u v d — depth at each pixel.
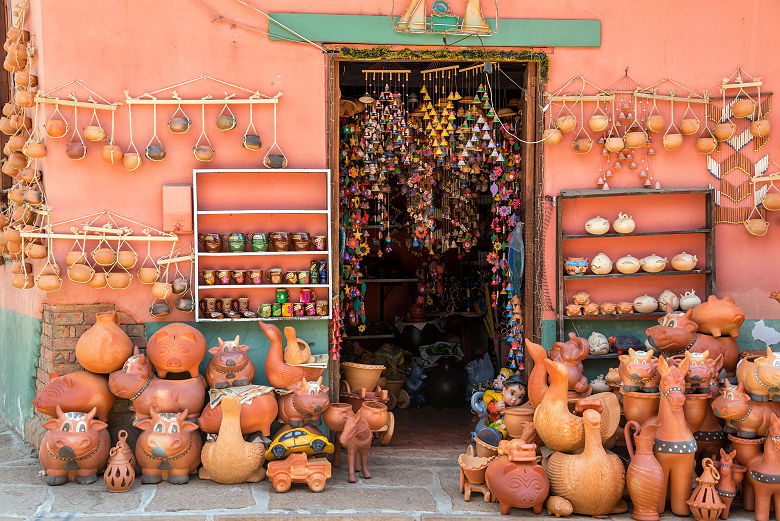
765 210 5.60
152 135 5.14
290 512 4.21
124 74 5.10
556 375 4.37
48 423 4.54
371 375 5.70
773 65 5.61
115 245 5.11
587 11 5.48
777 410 4.31
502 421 5.21
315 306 5.19
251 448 4.62
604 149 5.44
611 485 4.15
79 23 5.05
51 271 4.89
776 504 4.20
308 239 5.16
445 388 6.98
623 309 5.39
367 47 5.33
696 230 5.39
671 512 4.35
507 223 6.30
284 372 4.92
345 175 6.40
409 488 4.70
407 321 7.77
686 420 4.43
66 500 4.34
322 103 5.27
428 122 6.62
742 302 5.61
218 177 5.20
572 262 5.36
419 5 5.29
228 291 5.18
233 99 5.18
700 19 5.56
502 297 7.46
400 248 8.46
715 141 5.51
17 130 5.44
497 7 5.38
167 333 4.78
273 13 5.20
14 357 6.02
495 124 6.57
